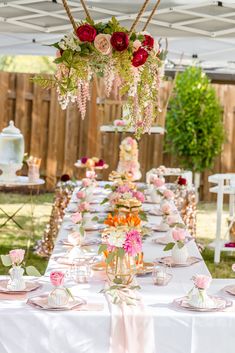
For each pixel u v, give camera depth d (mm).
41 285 3580
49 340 3186
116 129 7645
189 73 10430
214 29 6016
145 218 4609
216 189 7316
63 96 3740
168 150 10672
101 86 10523
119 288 3465
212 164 10586
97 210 5918
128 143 7102
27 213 9625
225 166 10898
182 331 3197
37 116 10727
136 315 3201
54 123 10766
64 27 6129
